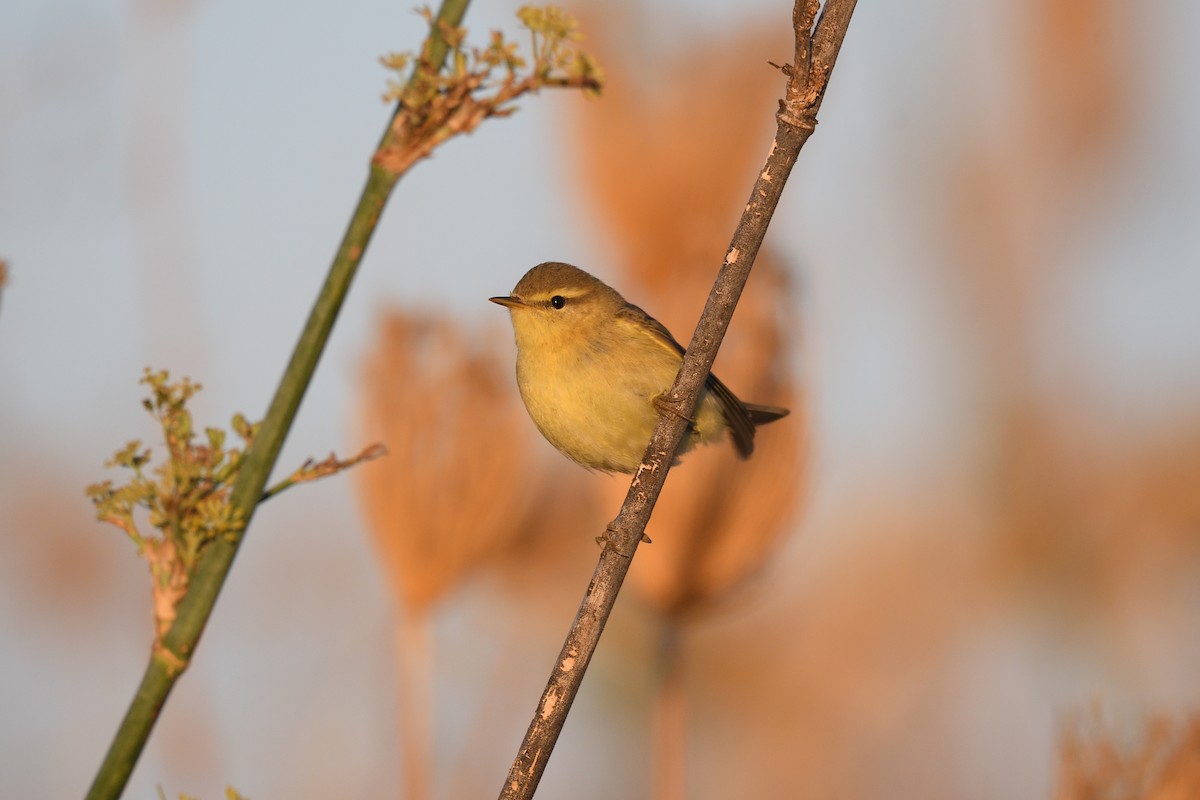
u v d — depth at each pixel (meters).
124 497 5.53
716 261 9.75
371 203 5.68
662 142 9.70
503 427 8.94
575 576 10.67
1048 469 11.77
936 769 11.93
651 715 12.73
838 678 13.18
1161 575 11.48
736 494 9.20
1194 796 7.02
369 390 8.86
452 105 5.57
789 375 9.46
